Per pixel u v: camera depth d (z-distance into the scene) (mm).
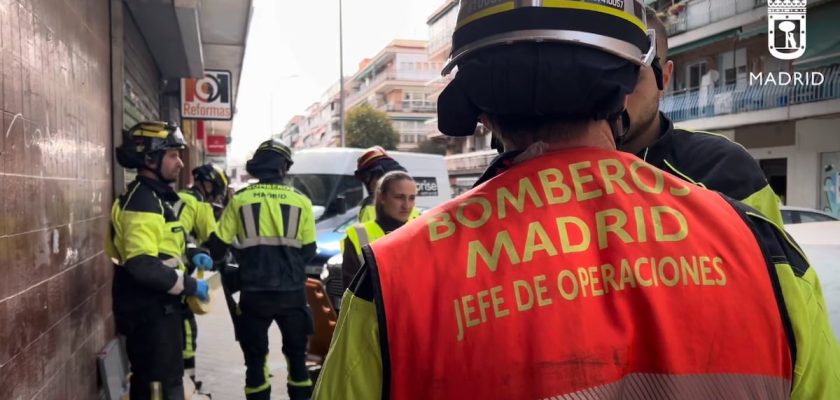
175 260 3553
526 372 738
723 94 19781
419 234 831
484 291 771
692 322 762
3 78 2559
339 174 10258
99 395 4309
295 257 4223
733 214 859
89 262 4145
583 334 750
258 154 4324
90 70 4371
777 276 812
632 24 863
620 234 806
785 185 19016
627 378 759
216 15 8781
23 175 2795
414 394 768
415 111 69688
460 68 898
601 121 909
